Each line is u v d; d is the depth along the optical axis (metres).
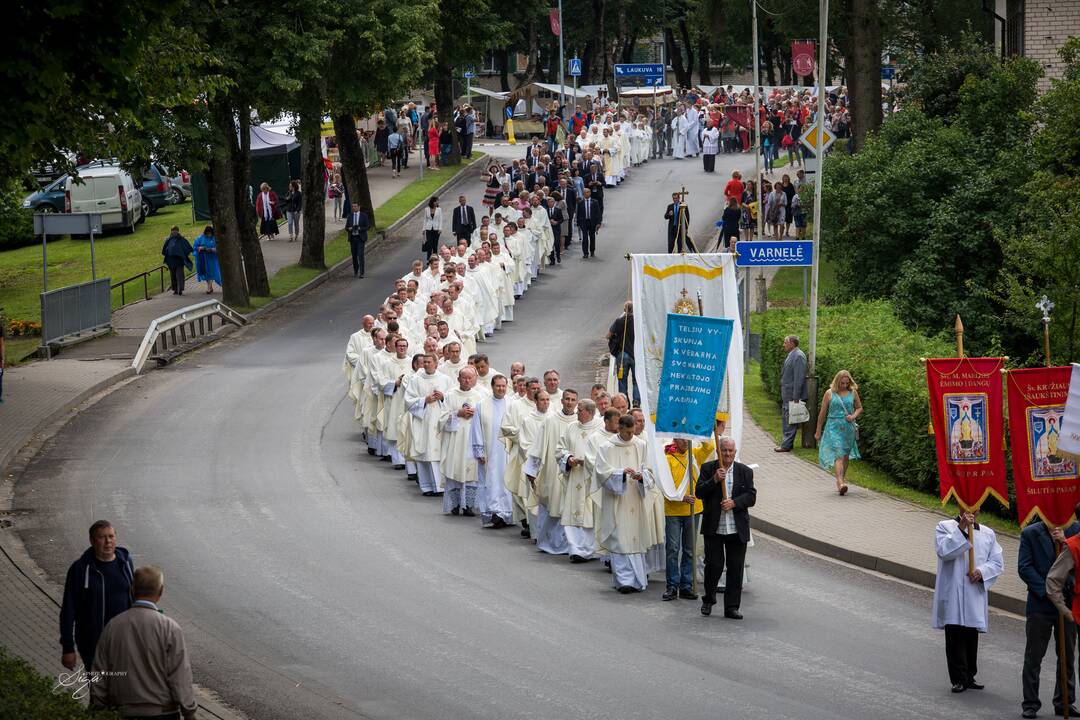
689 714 18.14
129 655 14.50
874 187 48.47
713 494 22.91
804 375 36.06
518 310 55.97
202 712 18.19
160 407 41.12
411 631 22.00
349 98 55.59
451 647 21.20
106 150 30.25
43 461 34.62
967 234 46.62
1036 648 18.12
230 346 50.94
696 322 23.98
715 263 26.70
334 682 19.64
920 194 48.19
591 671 20.03
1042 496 21.27
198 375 45.88
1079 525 18.23
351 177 71.38
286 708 18.58
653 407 26.92
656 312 26.84
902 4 69.12
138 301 60.66
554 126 95.81
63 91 22.53
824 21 36.75
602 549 24.73
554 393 28.19
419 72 56.53
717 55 146.25
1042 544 18.25
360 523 29.33
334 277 64.56
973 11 69.00
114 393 43.09
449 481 30.23
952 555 19.05
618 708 18.41
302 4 51.41
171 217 85.56
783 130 93.69
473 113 106.12
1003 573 25.09
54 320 49.44
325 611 23.06
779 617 22.98
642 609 23.53
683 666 20.27
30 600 23.30
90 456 35.19
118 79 20.83
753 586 25.00
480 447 29.47
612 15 133.38
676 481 24.23
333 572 25.47
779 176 85.25
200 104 48.94
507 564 26.52
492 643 21.41
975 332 45.84
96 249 76.69
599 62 128.12
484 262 50.94
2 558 26.16
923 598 24.17
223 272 56.53
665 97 114.19
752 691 19.08
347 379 45.03
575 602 23.92
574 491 26.66
